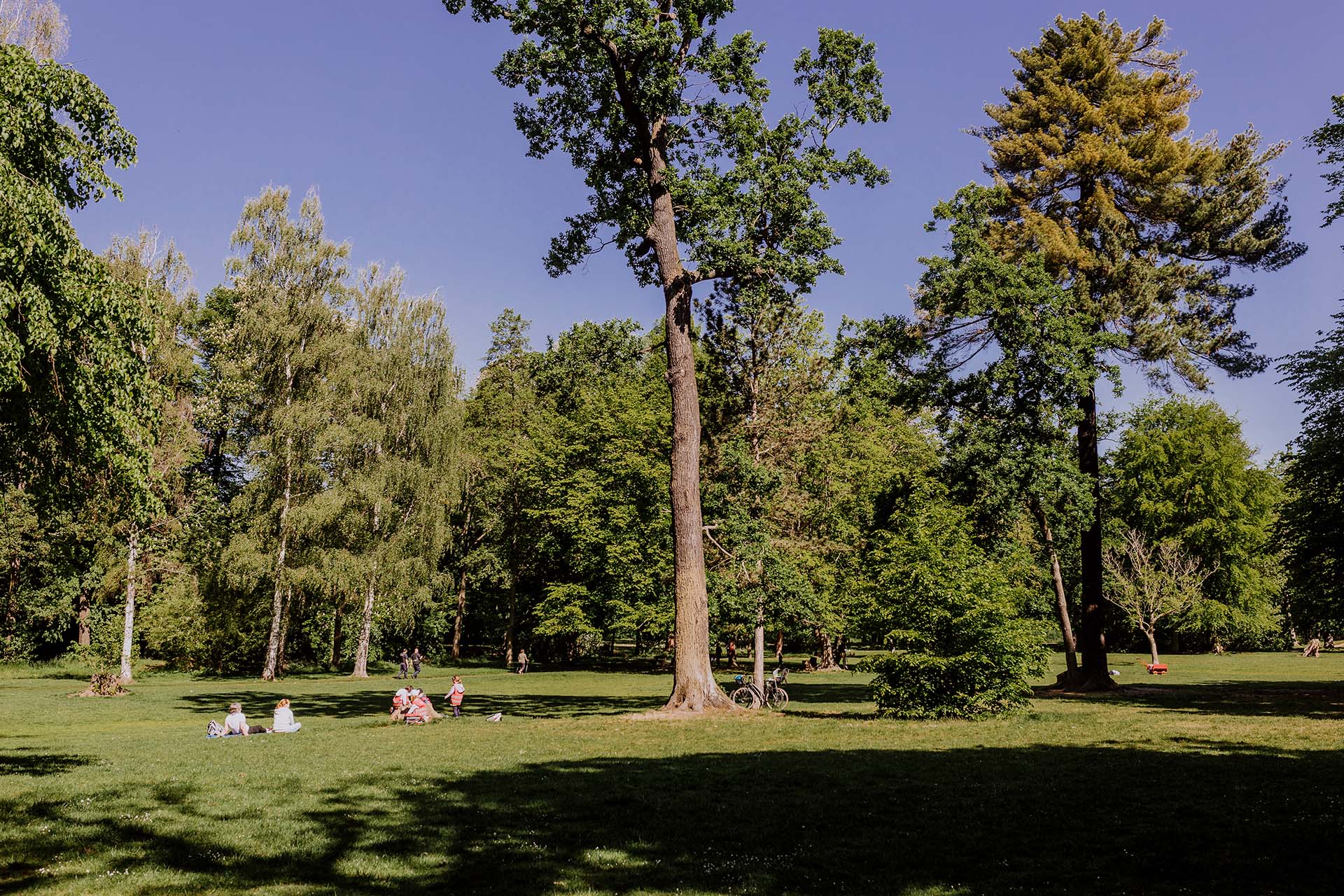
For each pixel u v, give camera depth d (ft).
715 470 83.76
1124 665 145.28
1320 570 81.46
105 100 39.52
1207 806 30.86
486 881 22.82
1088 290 89.76
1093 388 91.71
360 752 49.29
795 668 162.91
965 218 88.53
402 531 140.87
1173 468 180.75
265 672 135.95
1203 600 165.37
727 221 67.05
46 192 35.60
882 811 31.35
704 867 24.14
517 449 173.99
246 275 142.61
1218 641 182.29
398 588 138.31
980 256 86.12
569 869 23.98
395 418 145.48
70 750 51.49
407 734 59.72
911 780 37.35
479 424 195.31
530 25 67.77
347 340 145.07
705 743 50.72
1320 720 58.39
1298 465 80.48
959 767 40.45
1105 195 89.76
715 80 67.92
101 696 101.81
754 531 80.79
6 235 33.68
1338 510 77.05
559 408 195.21
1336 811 29.40
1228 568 171.32
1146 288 85.35
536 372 199.52
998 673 61.72
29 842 26.40
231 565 127.65
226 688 116.57
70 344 37.60
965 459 86.94
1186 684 97.81
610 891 21.98
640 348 201.98
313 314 142.00
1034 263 87.66
